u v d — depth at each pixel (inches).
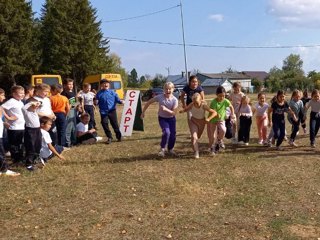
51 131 398.3
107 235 204.8
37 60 2031.3
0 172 319.0
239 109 442.6
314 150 416.8
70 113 451.5
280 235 203.2
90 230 210.8
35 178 310.5
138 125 582.2
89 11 2208.4
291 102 438.0
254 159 373.4
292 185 290.8
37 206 247.1
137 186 287.1
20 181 302.4
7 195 267.4
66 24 2151.8
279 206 246.1
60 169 335.9
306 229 211.0
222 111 400.5
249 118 438.9
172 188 281.6
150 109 1176.8
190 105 377.7
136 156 391.5
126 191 275.4
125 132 528.4
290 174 321.4
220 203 251.4
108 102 472.4
